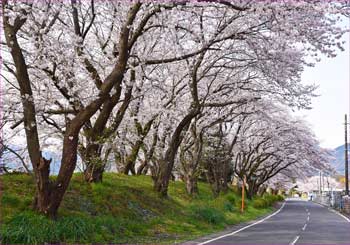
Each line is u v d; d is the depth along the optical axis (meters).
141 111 22.34
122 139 21.27
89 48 17.36
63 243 11.62
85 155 18.06
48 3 13.41
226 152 37.78
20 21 12.44
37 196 12.77
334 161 51.28
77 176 20.06
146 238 15.17
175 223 19.59
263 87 24.47
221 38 16.88
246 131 41.66
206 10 15.89
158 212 20.38
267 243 14.91
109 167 28.88
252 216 32.28
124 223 15.91
